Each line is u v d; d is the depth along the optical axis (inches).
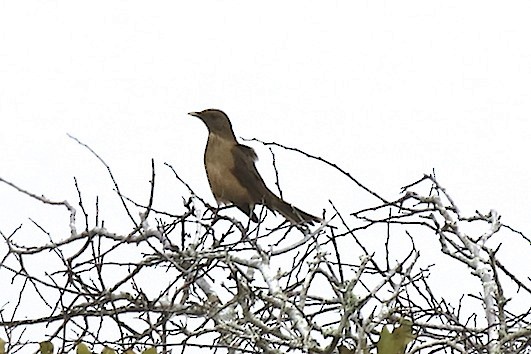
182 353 414.3
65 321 423.5
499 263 436.1
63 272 437.7
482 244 439.8
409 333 359.6
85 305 427.2
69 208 467.8
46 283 433.4
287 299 388.8
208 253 437.7
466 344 399.9
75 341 415.2
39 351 402.3
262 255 429.7
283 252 436.8
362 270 361.4
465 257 436.5
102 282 431.2
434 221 444.5
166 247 460.1
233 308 434.6
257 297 402.3
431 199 454.6
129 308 427.5
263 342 385.4
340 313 369.7
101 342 406.9
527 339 403.5
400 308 400.8
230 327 394.3
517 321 419.8
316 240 424.2
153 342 423.2
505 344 404.5
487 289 424.8
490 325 406.0
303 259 421.7
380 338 356.2
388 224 414.3
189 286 437.1
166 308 430.9
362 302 359.6
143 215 456.8
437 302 418.9
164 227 459.5
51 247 452.8
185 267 446.6
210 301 446.3
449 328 405.4
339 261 383.2
